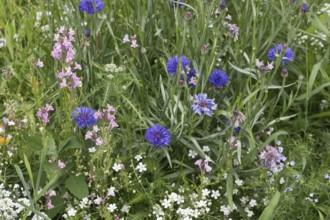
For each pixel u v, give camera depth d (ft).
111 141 3.80
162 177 3.80
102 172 3.61
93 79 4.08
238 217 3.85
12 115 3.82
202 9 3.95
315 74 4.15
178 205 3.74
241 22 4.25
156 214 3.59
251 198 3.87
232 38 4.10
